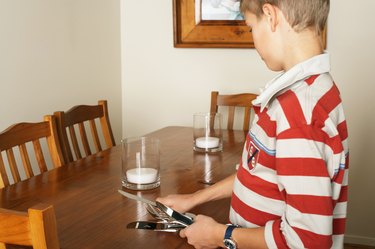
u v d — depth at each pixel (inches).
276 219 35.4
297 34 34.6
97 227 45.4
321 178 31.1
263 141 34.8
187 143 87.1
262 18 35.8
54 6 102.0
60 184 60.6
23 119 94.1
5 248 30.9
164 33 128.6
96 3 118.9
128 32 132.0
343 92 113.8
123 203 52.6
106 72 125.6
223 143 87.5
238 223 37.9
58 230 44.7
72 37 109.3
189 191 57.5
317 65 34.1
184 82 128.9
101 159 74.5
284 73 34.7
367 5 109.7
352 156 115.5
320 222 31.0
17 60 91.6
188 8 123.0
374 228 116.3
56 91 104.2
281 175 32.1
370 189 115.3
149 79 132.2
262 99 34.9
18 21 91.3
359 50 111.7
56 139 75.0
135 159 58.6
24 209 51.3
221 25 120.9
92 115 90.2
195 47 123.6
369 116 113.0
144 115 134.3
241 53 122.4
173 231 44.0
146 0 129.0
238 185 38.2
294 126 31.8
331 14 112.0
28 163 69.6
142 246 40.9
